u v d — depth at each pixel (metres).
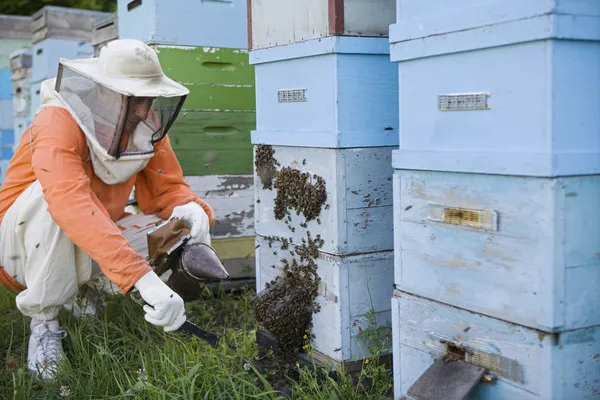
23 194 2.75
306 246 2.60
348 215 2.45
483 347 1.91
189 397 2.25
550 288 1.71
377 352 2.44
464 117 1.89
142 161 2.80
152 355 2.62
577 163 1.69
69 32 5.42
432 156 1.98
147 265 2.48
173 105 2.73
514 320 1.81
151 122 2.75
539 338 1.75
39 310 2.75
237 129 3.82
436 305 2.05
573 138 1.70
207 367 2.48
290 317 2.61
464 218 1.92
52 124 2.63
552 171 1.67
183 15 3.65
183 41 3.66
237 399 2.23
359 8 2.39
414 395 1.96
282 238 2.72
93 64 2.68
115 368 2.61
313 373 2.55
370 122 2.45
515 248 1.79
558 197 1.69
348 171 2.44
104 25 4.38
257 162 2.81
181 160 3.69
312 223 2.56
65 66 2.62
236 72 3.80
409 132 2.08
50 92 2.78
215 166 3.78
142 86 2.56
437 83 1.96
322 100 2.45
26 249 2.73
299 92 2.55
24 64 6.05
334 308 2.49
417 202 2.07
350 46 2.37
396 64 2.49
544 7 1.63
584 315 1.76
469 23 1.82
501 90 1.78
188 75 3.68
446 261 2.00
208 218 3.03
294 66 2.57
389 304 2.56
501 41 1.75
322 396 2.28
